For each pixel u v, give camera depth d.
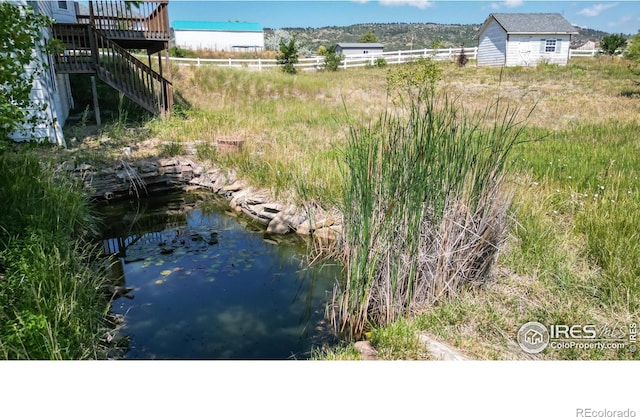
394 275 3.51
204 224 6.51
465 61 24.25
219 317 3.96
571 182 5.82
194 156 8.62
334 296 4.10
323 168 6.81
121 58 11.21
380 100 14.78
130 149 8.59
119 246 5.69
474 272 3.81
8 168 5.46
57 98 9.86
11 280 3.40
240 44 40.38
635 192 5.23
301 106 13.66
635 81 17.94
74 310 3.35
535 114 12.21
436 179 3.57
